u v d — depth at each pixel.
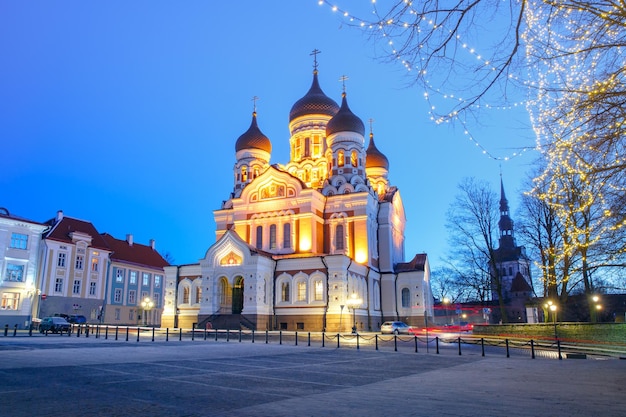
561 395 12.40
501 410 10.31
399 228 73.38
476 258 54.03
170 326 57.50
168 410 10.33
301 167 69.81
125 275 77.19
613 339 31.84
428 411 10.19
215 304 53.03
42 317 61.59
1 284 55.69
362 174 65.31
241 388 13.62
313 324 50.97
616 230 15.05
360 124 66.62
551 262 41.22
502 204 114.81
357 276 55.44
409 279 62.44
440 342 38.81
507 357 25.52
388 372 18.19
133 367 18.11
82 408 10.41
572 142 10.73
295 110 73.06
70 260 66.62
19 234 58.41
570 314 57.28
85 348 26.41
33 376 15.06
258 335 44.25
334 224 61.53
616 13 8.91
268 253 57.62
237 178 70.44
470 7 8.40
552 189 14.28
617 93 9.74
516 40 8.95
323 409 10.43
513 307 85.75
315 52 76.38
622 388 13.72
